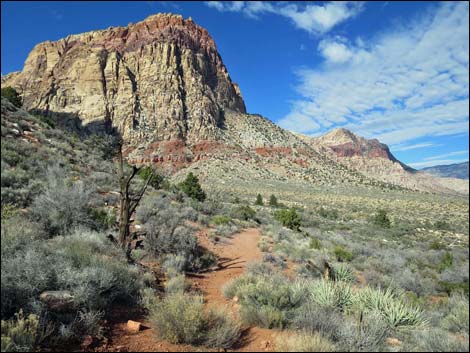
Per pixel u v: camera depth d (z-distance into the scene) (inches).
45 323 179.2
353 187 5270.7
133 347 185.5
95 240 335.0
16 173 494.3
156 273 375.2
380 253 848.9
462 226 2383.1
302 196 3700.8
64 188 436.8
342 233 1402.6
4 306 178.4
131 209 380.8
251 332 221.3
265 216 1330.0
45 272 212.1
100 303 223.9
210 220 828.0
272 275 409.4
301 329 218.1
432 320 338.3
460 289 550.9
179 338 197.5
